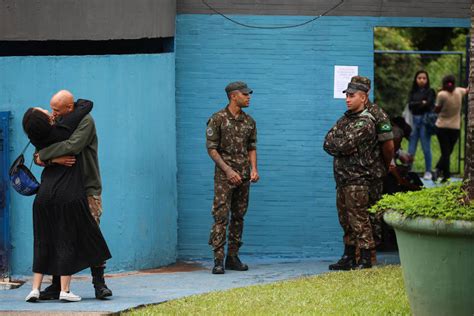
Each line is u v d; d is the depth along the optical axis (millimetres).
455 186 9141
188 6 13289
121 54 12883
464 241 8391
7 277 11766
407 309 9617
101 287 10336
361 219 11914
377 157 11961
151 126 12539
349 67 13367
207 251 13375
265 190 13430
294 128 13383
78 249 9984
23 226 11875
